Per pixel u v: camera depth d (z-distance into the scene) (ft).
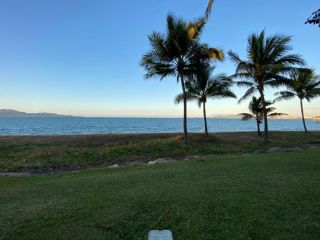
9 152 59.31
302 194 22.03
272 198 21.18
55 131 168.25
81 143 72.90
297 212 18.57
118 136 85.51
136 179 28.66
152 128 211.82
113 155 55.83
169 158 54.44
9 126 237.86
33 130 179.83
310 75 108.88
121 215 18.35
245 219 17.56
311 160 37.40
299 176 28.09
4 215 18.69
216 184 25.49
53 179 31.48
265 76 78.48
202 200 20.85
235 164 36.37
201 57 70.13
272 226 16.61
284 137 96.17
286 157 40.96
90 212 18.93
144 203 20.40
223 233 15.84
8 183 29.45
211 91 83.87
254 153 59.47
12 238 15.47
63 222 17.42
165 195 22.16
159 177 29.40
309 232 15.90
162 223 17.15
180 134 90.58
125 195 22.50
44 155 55.16
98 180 28.81
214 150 62.80
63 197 22.72
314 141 87.35
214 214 18.33
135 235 15.79
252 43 76.74
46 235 15.79
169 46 68.03
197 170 33.01
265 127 79.51
